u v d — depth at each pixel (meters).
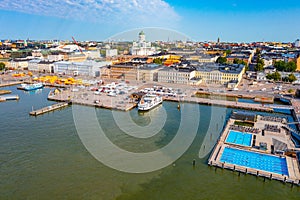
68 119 130.50
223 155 90.88
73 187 71.50
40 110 143.00
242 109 157.62
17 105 159.62
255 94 190.00
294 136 112.56
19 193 68.56
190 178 77.69
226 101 172.88
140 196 68.75
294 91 197.25
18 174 77.06
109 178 76.19
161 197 68.69
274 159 88.31
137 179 76.19
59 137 105.06
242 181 77.00
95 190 70.50
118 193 69.62
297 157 90.56
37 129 114.50
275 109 156.88
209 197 69.38
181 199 68.19
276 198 69.62
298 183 74.06
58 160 85.56
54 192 69.25
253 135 109.75
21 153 90.00
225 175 79.94
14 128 115.62
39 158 86.69
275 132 113.31
